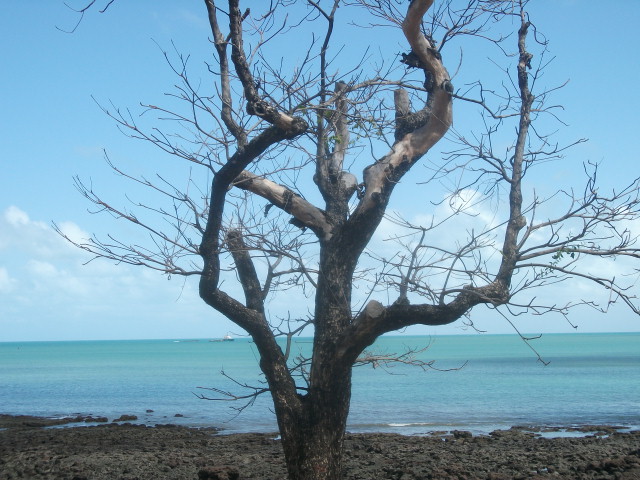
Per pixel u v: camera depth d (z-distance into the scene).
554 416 33.66
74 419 32.28
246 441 23.52
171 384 59.78
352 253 9.23
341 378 8.85
